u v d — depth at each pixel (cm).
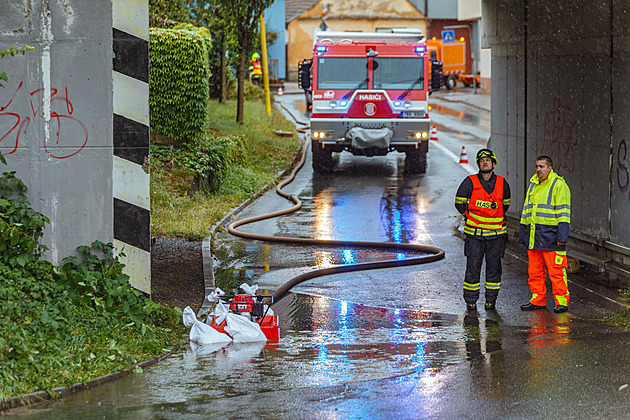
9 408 777
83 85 1027
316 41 2864
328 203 2298
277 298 1305
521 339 1048
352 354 985
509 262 1578
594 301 1258
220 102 4103
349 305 1268
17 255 994
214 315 1088
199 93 2314
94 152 1037
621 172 1283
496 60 1861
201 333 1045
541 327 1118
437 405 782
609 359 926
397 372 902
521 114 1722
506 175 1825
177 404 795
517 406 771
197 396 821
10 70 1018
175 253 1596
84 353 894
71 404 794
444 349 1004
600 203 1355
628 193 1262
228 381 873
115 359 912
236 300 1110
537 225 1214
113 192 1045
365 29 7825
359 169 3012
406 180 2730
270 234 1858
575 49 1439
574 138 1457
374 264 1534
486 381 855
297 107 5438
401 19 7800
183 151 2320
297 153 3231
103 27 1024
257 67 6088
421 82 2803
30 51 1020
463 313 1216
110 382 870
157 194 1997
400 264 1551
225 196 2278
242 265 1539
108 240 1048
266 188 2530
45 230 1037
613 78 1300
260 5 3356
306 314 1214
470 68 7288
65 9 1017
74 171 1037
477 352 984
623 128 1275
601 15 1331
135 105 1038
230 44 3506
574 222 1455
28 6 1014
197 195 2122
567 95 1484
